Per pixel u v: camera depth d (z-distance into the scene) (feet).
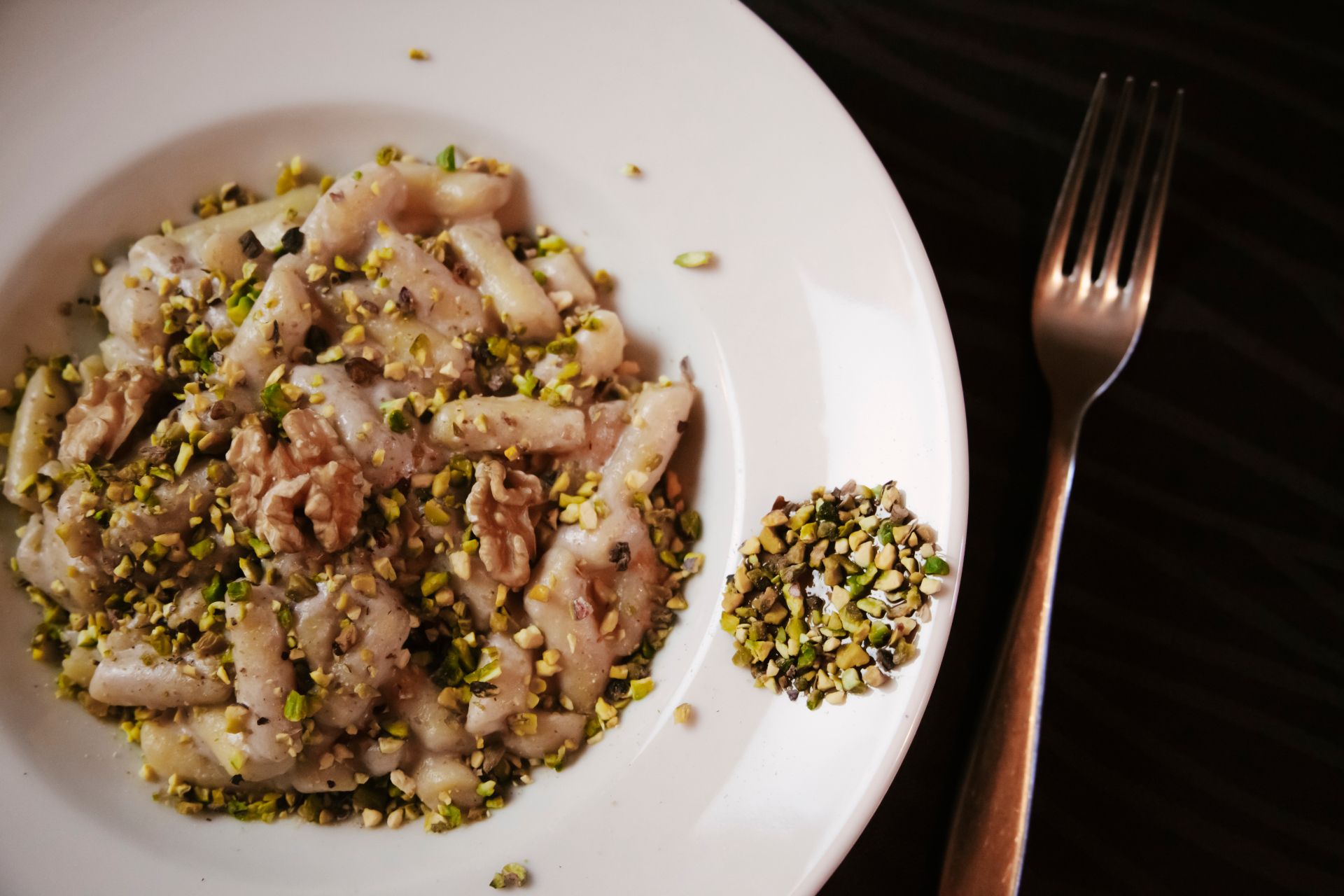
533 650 1.20
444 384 1.22
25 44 1.22
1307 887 1.29
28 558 1.20
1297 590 1.32
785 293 1.22
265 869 1.17
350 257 1.23
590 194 1.25
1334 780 1.30
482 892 1.16
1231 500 1.33
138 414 1.21
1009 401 1.32
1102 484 1.34
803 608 1.17
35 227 1.22
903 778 1.27
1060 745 1.31
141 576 1.19
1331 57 1.37
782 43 1.22
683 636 1.21
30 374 1.24
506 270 1.24
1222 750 1.31
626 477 1.22
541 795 1.20
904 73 1.36
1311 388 1.34
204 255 1.23
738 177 1.23
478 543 1.18
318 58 1.24
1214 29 1.37
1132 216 1.36
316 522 1.15
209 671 1.17
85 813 1.17
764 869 1.14
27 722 1.19
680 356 1.26
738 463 1.22
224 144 1.25
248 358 1.20
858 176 1.21
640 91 1.24
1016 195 1.35
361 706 1.17
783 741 1.16
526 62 1.25
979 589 1.30
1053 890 1.30
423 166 1.26
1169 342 1.35
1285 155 1.36
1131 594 1.33
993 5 1.37
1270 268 1.36
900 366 1.19
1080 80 1.36
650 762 1.18
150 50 1.23
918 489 1.17
